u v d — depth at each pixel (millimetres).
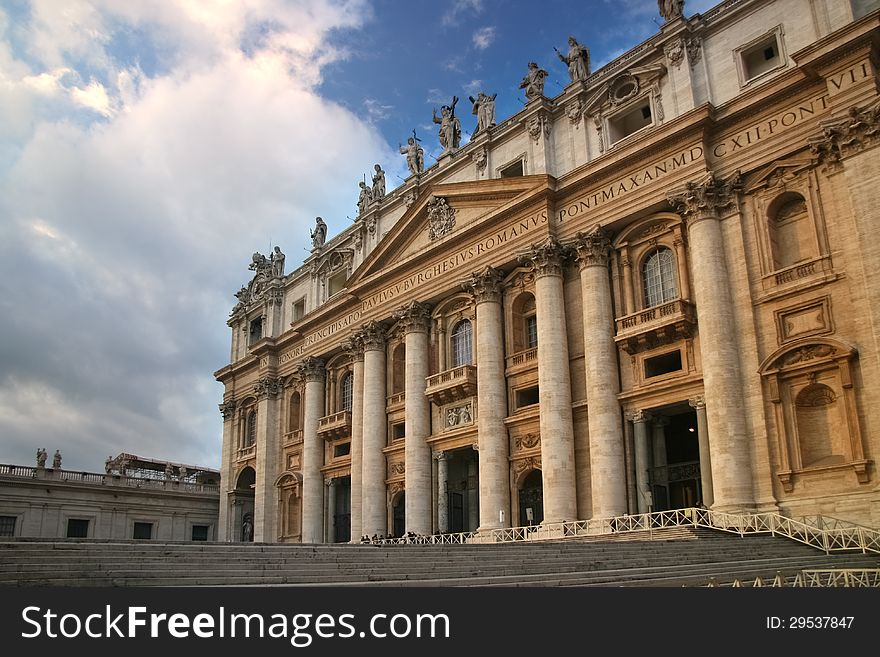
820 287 30484
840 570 18844
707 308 32750
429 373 46094
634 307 36719
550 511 35844
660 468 34781
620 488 34469
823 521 27562
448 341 45500
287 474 57344
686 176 34844
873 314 28203
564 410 37000
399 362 49844
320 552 19703
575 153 40938
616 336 36219
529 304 41812
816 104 31734
